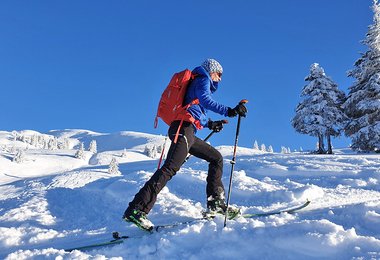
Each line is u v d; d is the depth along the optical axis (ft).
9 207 19.08
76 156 213.25
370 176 23.50
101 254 9.85
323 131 93.25
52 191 22.63
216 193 12.51
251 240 9.14
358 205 11.79
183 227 11.14
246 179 21.88
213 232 9.91
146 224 11.12
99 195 21.22
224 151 125.08
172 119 12.13
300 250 8.42
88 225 14.38
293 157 42.78
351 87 91.66
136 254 9.57
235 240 9.34
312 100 95.81
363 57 90.48
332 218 11.49
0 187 39.58
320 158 40.16
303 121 97.45
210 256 8.87
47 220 15.56
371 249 7.83
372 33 87.92
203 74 12.24
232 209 12.28
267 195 16.97
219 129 13.05
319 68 99.30
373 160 36.09
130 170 68.13
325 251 8.14
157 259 9.14
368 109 83.51
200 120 12.29
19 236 13.08
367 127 82.02
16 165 172.45
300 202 15.10
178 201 16.29
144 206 11.21
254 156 51.39
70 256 9.25
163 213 14.14
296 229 9.18
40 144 367.45
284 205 14.71
